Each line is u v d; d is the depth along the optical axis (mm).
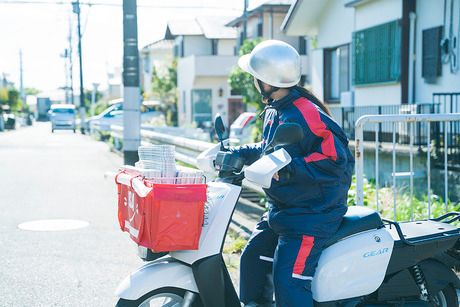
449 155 9781
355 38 16016
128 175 3645
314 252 3551
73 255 6672
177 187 3312
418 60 13797
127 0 12062
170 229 3324
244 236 6906
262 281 3914
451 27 12492
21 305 5102
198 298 3627
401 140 11727
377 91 15336
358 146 5789
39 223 8398
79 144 26578
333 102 18812
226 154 3699
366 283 3760
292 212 3549
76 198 10609
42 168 15742
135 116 12344
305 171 3396
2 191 11445
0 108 48938
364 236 3781
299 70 3590
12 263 6348
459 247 4102
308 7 18672
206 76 39188
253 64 3580
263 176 3238
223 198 3576
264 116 3887
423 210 6980
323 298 3680
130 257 6598
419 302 4020
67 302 5184
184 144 11281
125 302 3512
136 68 12297
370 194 7758
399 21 14016
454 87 12461
